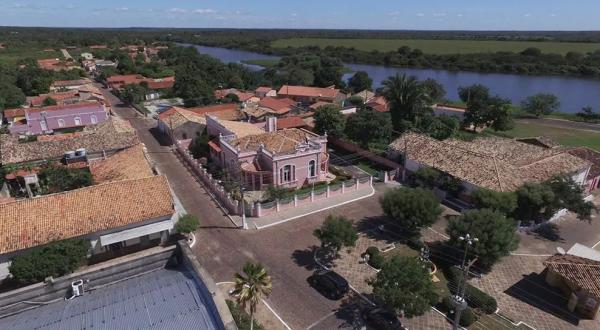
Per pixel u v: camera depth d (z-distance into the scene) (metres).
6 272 32.94
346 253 38.81
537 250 39.78
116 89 124.44
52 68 151.12
